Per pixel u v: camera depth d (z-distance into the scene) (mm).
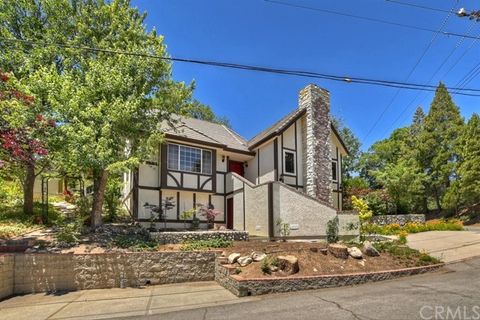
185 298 8062
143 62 12766
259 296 7812
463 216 25578
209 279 10406
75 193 15547
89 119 11484
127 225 13477
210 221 16438
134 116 12367
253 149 19906
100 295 8688
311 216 14328
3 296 8477
